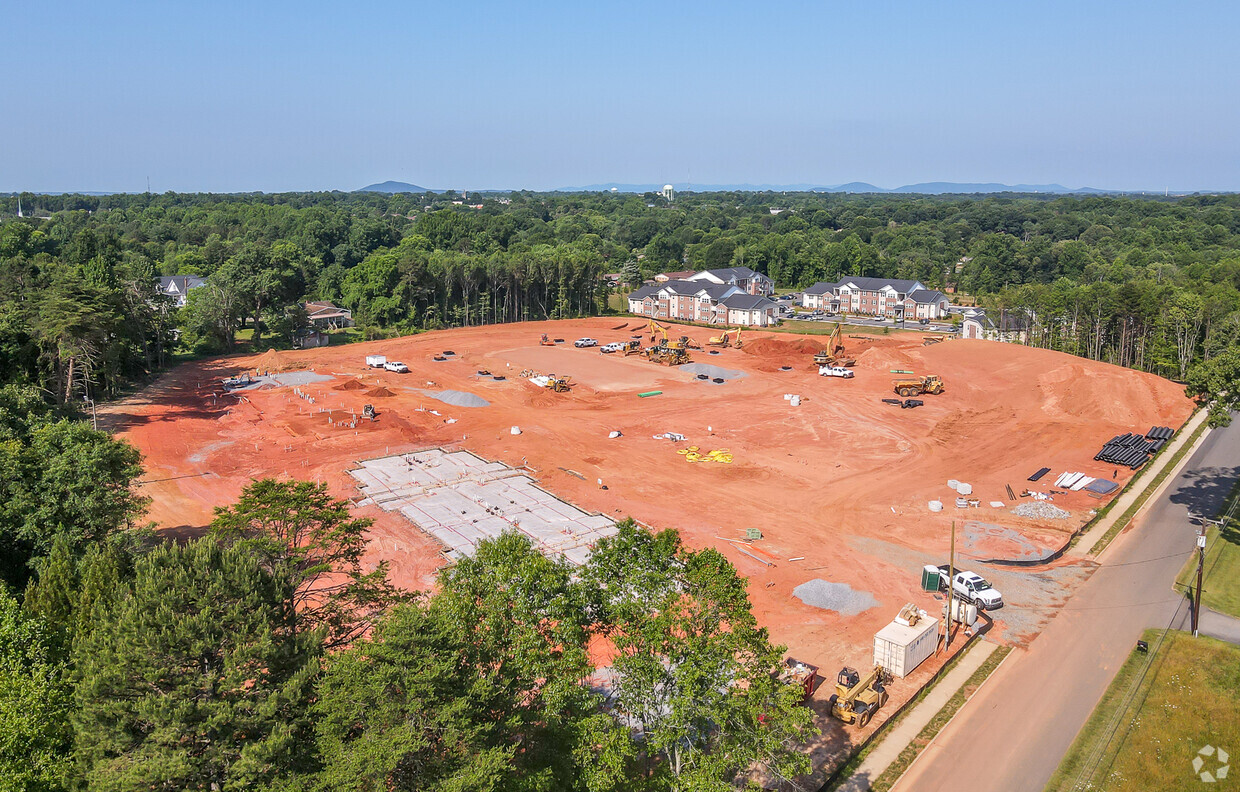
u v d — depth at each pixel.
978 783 28.73
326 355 109.88
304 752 20.72
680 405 83.69
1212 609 41.06
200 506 54.75
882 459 65.81
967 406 82.06
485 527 50.75
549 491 58.00
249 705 20.78
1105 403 76.62
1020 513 53.81
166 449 66.94
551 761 22.31
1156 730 31.69
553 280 151.75
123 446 41.47
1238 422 74.19
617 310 170.88
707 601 22.89
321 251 198.12
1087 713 32.81
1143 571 45.72
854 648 37.50
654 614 24.03
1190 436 70.31
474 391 89.50
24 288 91.19
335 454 66.12
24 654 26.22
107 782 19.05
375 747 19.17
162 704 20.12
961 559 47.19
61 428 40.97
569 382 94.56
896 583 44.09
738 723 22.52
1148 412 75.62
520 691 23.12
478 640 22.80
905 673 34.88
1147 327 103.69
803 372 99.31
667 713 23.66
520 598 23.50
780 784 28.05
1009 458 65.62
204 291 114.31
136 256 158.25
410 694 20.03
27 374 76.31
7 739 22.03
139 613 22.20
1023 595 42.91
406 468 62.56
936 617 40.38
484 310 143.25
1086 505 55.44
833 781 28.72
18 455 38.88
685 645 22.28
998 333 130.75
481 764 19.59
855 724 31.66
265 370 98.88
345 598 29.05
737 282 172.12
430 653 20.45
